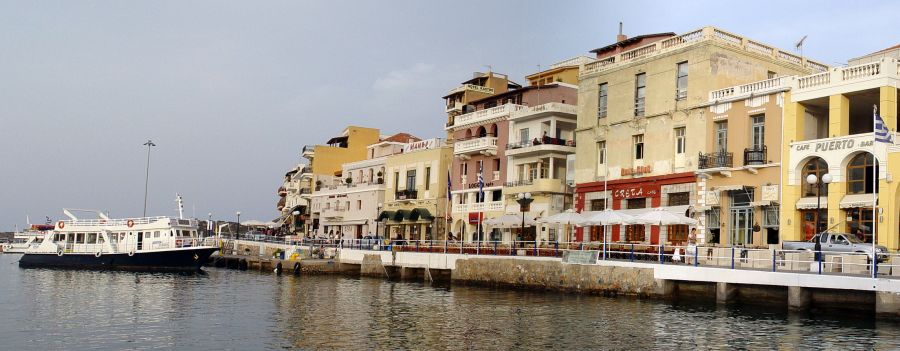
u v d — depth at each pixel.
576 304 38.00
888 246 37.59
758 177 44.38
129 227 68.31
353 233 91.50
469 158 72.44
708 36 47.66
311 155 113.69
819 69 53.59
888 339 26.75
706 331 29.08
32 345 26.78
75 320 33.03
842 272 33.38
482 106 75.81
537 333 29.03
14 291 45.78
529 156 63.69
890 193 37.75
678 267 38.16
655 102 51.41
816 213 41.41
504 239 65.12
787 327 29.73
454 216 72.50
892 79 39.12
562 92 66.25
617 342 27.05
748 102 45.22
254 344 27.08
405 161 82.75
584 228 56.34
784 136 43.12
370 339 27.98
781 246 41.03
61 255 70.38
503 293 44.62
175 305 38.88
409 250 59.81
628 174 52.81
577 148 58.19
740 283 35.22
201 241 68.50
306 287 50.19
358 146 111.00
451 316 33.94
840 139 40.12
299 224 112.38
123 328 30.78
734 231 45.66
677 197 49.34
